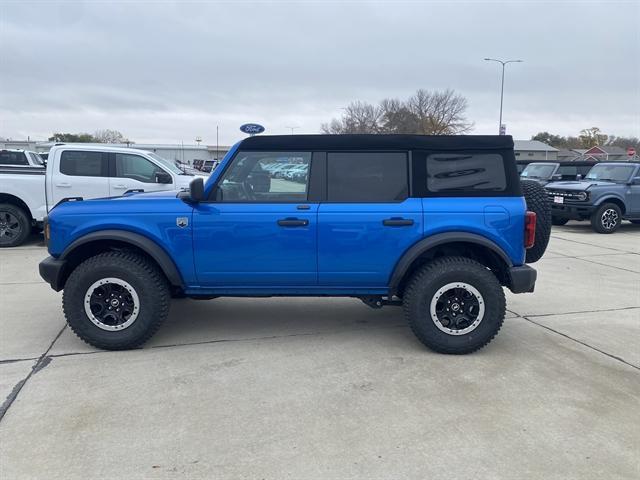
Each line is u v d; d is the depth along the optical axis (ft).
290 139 13.83
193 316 17.34
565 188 40.57
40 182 29.86
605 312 18.08
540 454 9.29
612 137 281.33
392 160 13.85
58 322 16.43
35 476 8.54
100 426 10.09
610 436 9.91
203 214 13.70
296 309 18.24
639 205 39.63
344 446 9.48
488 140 13.88
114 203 13.99
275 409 10.84
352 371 12.83
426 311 13.71
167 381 12.13
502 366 13.20
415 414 10.68
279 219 13.62
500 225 13.60
